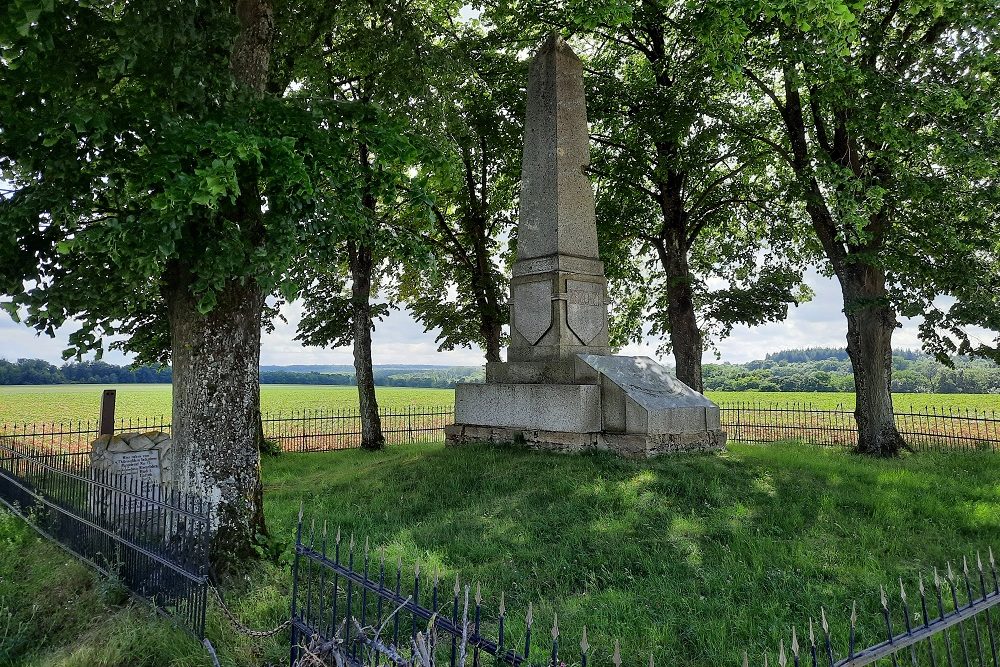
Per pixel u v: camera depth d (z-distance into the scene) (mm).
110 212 6043
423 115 10172
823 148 14008
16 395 47781
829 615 4965
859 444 14047
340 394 56531
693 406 11102
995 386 42688
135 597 5562
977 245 12859
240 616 5117
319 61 11883
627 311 22562
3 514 8984
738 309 18453
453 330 20094
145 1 5473
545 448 11250
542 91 12859
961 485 9086
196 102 5758
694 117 13805
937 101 11195
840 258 14180
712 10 9734
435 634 3041
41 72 5707
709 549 6398
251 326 6758
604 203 16859
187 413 6457
